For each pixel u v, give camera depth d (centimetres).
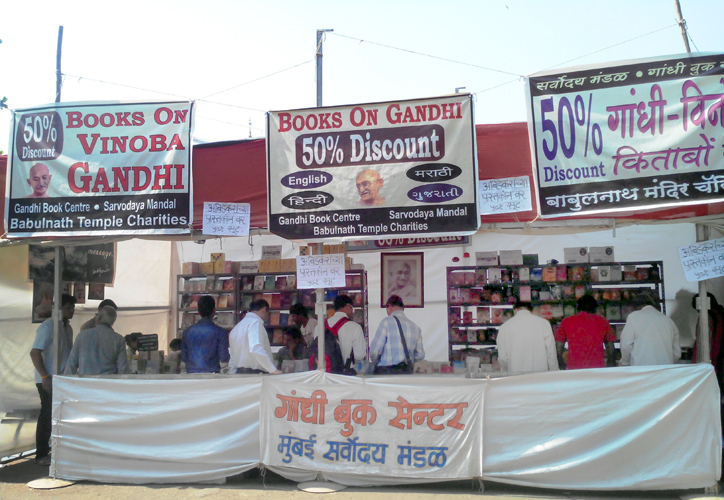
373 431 464
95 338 569
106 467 510
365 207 458
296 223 466
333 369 560
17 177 507
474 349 764
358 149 464
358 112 466
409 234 451
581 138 436
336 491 462
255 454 487
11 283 615
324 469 470
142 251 847
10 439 600
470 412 452
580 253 752
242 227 492
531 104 445
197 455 493
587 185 432
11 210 504
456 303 780
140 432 506
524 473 445
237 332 539
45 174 504
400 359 580
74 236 495
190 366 553
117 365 581
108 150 499
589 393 441
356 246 682
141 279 845
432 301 864
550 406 446
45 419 596
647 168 425
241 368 532
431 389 459
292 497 457
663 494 448
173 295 912
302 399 479
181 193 487
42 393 599
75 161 501
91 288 727
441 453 454
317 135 470
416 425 459
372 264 892
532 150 442
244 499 455
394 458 460
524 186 451
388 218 455
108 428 512
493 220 491
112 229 490
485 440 452
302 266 486
